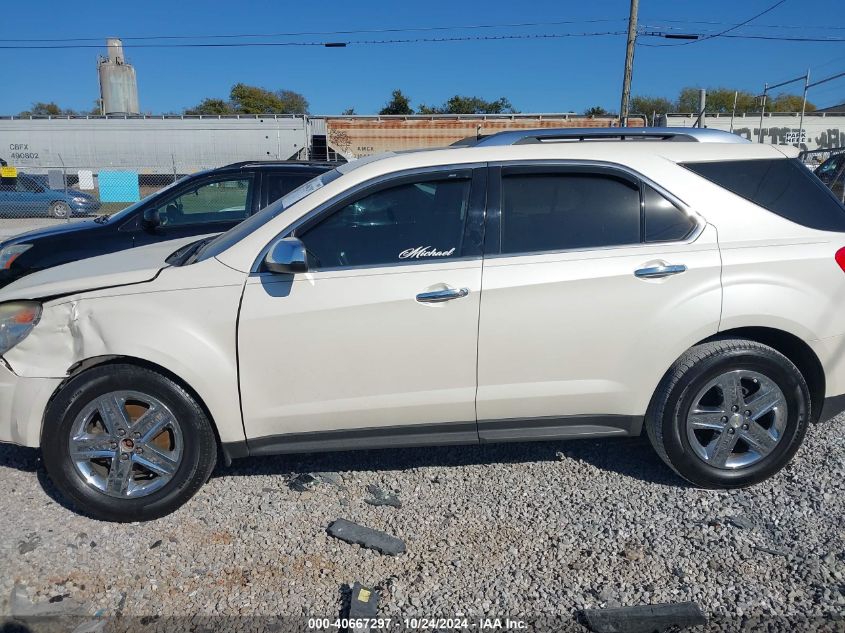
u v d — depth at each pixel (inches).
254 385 128.4
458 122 1514.5
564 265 129.8
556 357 131.4
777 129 1517.0
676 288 130.7
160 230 244.4
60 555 119.5
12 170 840.3
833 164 595.2
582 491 140.9
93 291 128.6
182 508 135.3
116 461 128.5
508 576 113.6
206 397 127.0
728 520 128.3
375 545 120.9
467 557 119.0
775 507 132.5
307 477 146.8
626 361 132.5
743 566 114.7
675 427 134.6
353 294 127.3
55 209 847.7
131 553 120.6
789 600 106.1
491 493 140.8
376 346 128.5
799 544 120.2
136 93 1792.6
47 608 106.3
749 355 131.9
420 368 130.2
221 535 126.2
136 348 124.0
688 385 132.4
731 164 138.3
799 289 132.5
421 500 138.3
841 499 134.1
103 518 129.9
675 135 147.3
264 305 126.8
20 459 155.9
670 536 123.9
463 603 107.0
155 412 127.8
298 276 127.6
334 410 131.0
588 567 115.5
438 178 133.1
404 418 133.1
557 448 160.9
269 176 254.7
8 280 235.1
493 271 129.0
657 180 134.3
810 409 138.3
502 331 129.4
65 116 1348.4
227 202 253.0
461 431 135.8
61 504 136.7
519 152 135.9
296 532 127.0
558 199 133.8
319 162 269.3
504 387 132.3
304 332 127.2
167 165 1339.8
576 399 134.0
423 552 120.7
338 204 131.5
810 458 151.1
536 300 129.0
